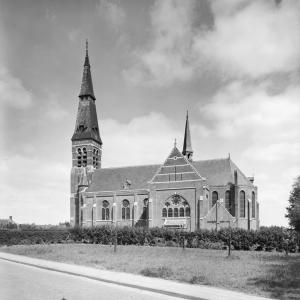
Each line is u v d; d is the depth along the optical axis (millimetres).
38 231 65562
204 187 70562
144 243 60906
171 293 19141
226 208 73125
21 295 18359
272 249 50875
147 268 28109
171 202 72875
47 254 41156
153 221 73188
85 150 92062
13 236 63000
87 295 18750
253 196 73938
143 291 20125
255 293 19281
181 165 73250
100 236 65125
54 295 18531
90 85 96188
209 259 36188
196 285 21406
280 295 18750
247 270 27734
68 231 68062
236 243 53125
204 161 80312
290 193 50000
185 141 95750
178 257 38312
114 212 81938
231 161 78250
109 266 30031
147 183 79938
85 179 88125
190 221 70312
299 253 47031
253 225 72438
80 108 95125
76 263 32562
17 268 29531
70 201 89750
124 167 88562
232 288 20594
